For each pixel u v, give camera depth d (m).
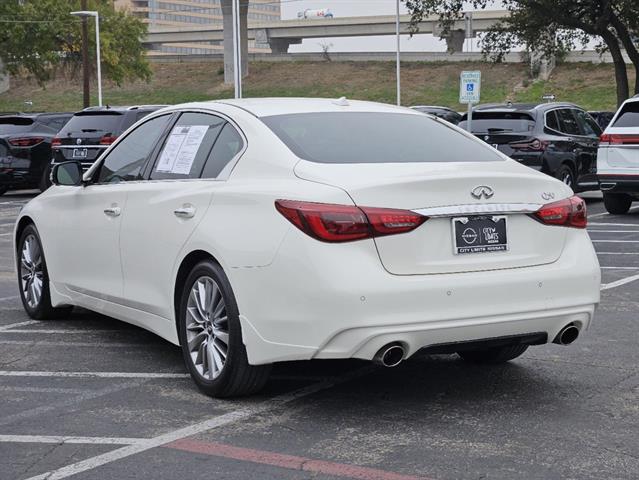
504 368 6.25
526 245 5.27
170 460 4.51
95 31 64.19
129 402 5.49
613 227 14.63
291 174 5.18
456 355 6.61
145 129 6.64
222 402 5.46
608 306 8.35
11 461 4.52
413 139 5.82
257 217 5.12
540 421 5.09
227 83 88.94
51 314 7.82
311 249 4.83
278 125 5.63
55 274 7.44
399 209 4.91
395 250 4.89
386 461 4.47
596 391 5.67
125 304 6.41
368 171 5.14
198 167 5.84
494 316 5.03
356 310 4.75
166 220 5.83
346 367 6.26
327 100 6.26
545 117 17.28
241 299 5.14
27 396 5.64
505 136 17.12
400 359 4.94
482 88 76.88
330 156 5.36
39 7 61.00
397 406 5.37
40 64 61.44
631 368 6.22
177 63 97.50
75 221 7.02
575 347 6.81
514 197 5.23
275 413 5.25
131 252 6.23
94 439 4.82
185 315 5.67
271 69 89.94
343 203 4.85
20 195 22.69
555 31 42.16
